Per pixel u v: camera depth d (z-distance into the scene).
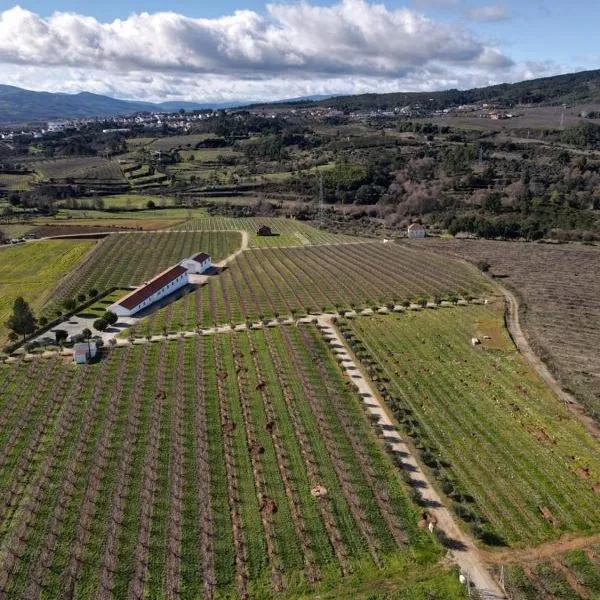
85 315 96.25
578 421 56.97
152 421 58.84
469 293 100.19
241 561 40.16
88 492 47.94
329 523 43.62
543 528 42.38
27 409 62.06
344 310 93.12
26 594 37.81
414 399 62.53
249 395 64.00
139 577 39.03
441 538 41.50
